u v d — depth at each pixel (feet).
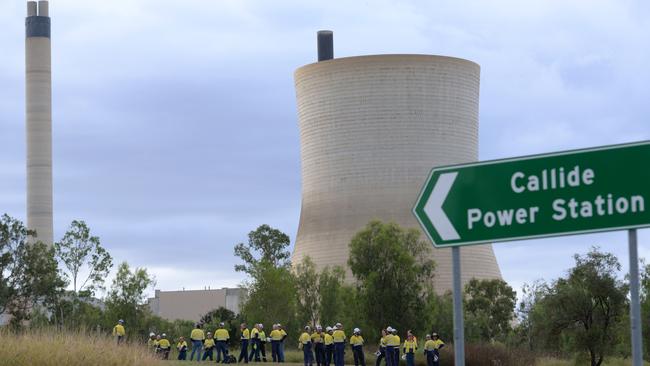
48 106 432.66
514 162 25.27
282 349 145.18
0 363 70.54
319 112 372.17
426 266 217.77
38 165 428.56
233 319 261.03
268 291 250.37
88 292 233.14
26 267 220.02
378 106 360.07
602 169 24.31
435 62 361.71
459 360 25.40
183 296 456.45
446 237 25.99
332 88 368.48
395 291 204.03
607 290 165.48
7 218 222.28
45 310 222.48
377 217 352.28
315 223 365.61
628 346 168.45
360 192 357.61
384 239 208.23
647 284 168.45
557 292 168.14
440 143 359.87
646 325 161.68
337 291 253.85
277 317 247.50
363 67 362.33
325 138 368.68
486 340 241.55
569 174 24.64
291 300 252.01
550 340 168.66
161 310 458.91
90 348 76.18
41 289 218.79
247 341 140.56
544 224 24.85
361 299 205.98
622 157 24.12
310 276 261.44
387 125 358.64
